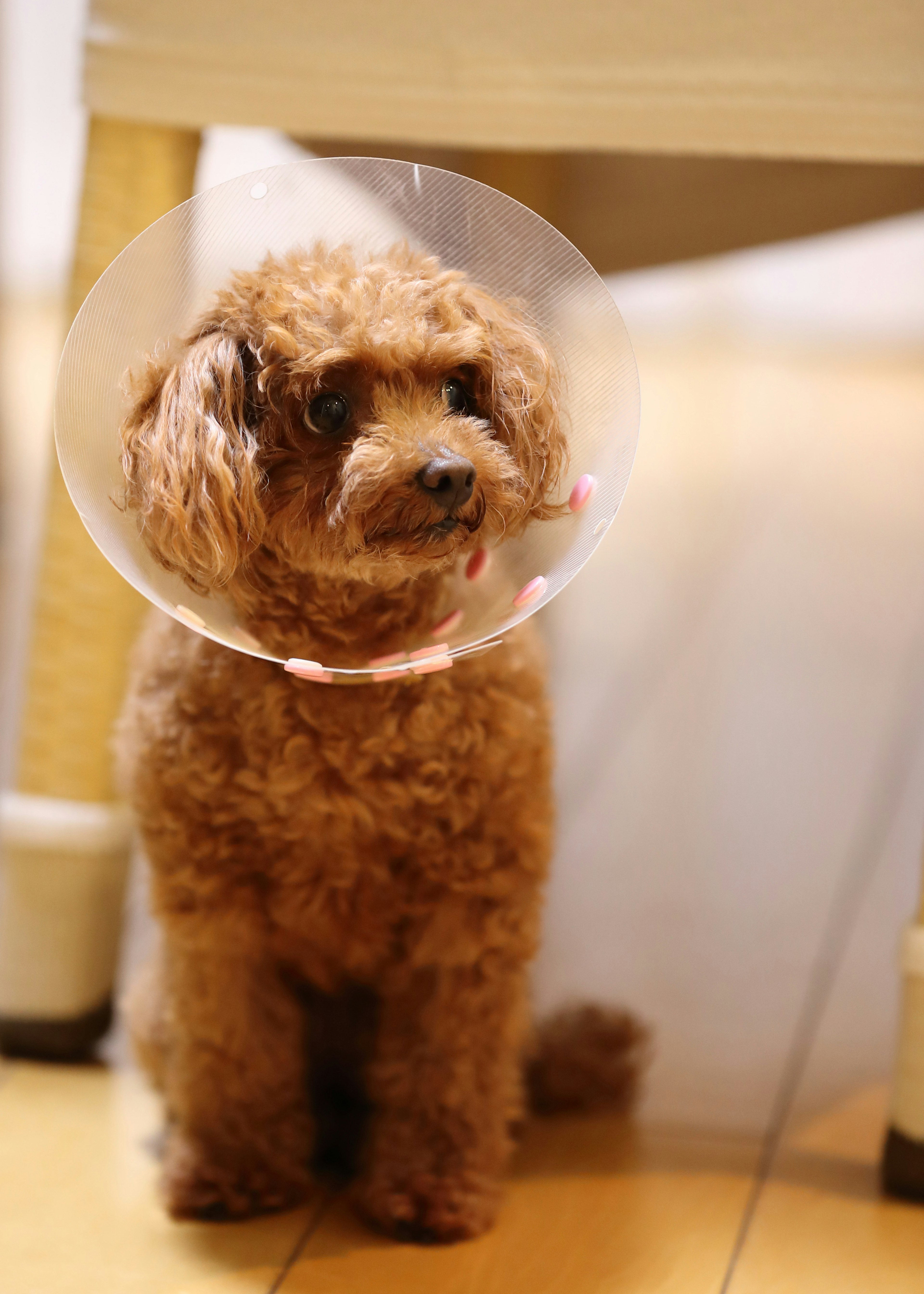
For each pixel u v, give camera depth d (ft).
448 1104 4.03
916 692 8.91
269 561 3.67
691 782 7.63
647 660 9.51
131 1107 4.61
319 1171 4.34
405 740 3.71
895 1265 3.74
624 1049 4.71
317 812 3.76
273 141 12.85
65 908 4.79
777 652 9.70
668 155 5.71
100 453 3.54
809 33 4.20
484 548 3.73
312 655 3.74
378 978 4.28
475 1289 3.61
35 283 19.02
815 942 5.91
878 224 5.86
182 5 4.45
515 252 3.77
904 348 20.35
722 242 6.41
